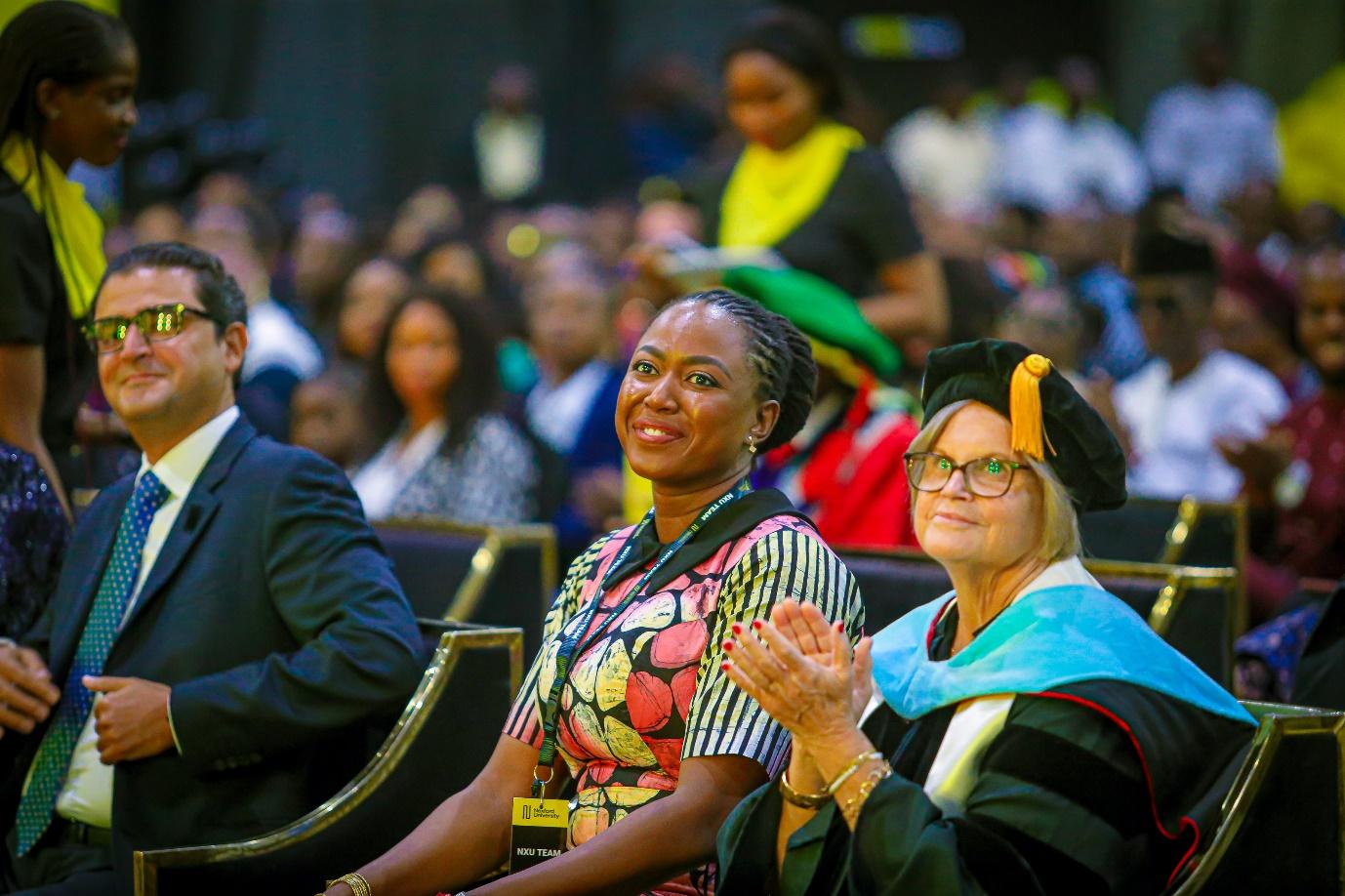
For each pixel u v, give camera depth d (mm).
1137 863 4867
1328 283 10008
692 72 24734
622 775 5730
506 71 28281
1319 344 10086
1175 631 7168
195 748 6398
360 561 6762
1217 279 12828
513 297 16672
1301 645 7707
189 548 6758
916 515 5332
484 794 5996
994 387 5242
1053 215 21312
